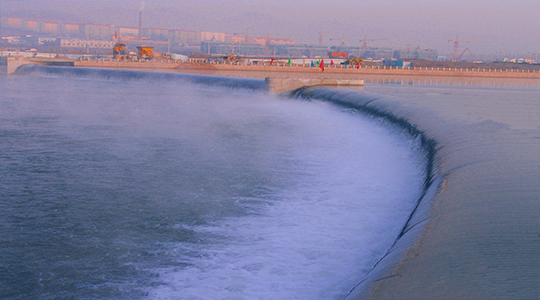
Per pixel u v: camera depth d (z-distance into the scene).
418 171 14.36
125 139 19.80
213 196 12.40
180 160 16.33
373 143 19.56
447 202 9.05
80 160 16.14
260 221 10.59
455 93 39.84
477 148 13.33
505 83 66.56
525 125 18.09
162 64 89.38
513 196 9.06
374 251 8.96
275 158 16.78
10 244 9.41
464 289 5.84
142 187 13.16
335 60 128.88
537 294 5.61
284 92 39.94
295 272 8.11
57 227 10.27
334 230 10.02
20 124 23.25
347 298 6.43
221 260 8.61
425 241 7.37
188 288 7.65
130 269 8.35
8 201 11.94
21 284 7.90
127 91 43.41
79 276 8.14
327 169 15.27
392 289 6.05
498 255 6.69
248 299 7.25
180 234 9.87
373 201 12.00
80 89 44.53
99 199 12.14
